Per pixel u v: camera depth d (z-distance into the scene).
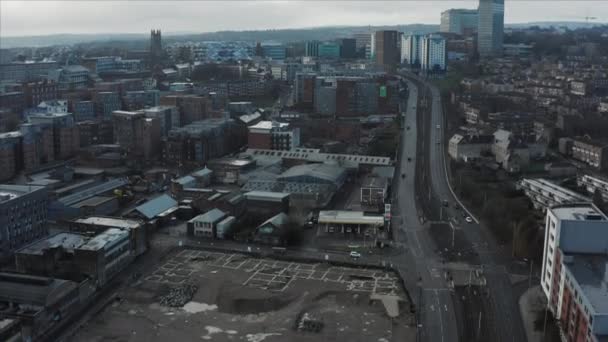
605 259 171.50
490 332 171.00
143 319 177.38
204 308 184.75
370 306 185.00
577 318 153.62
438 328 172.62
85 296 189.62
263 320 177.25
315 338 166.00
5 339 151.62
